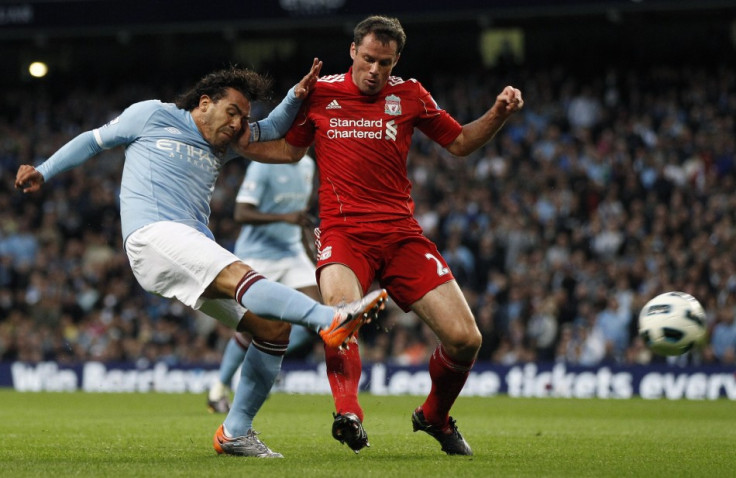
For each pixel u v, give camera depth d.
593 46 44.78
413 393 28.34
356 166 10.73
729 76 40.38
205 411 19.81
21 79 50.94
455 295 10.48
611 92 40.88
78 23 41.66
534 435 14.20
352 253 10.59
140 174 10.20
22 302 36.09
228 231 37.94
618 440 13.30
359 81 10.73
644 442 12.96
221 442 10.45
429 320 10.48
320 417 17.84
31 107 47.62
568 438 13.63
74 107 47.31
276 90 46.41
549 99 41.47
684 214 33.16
